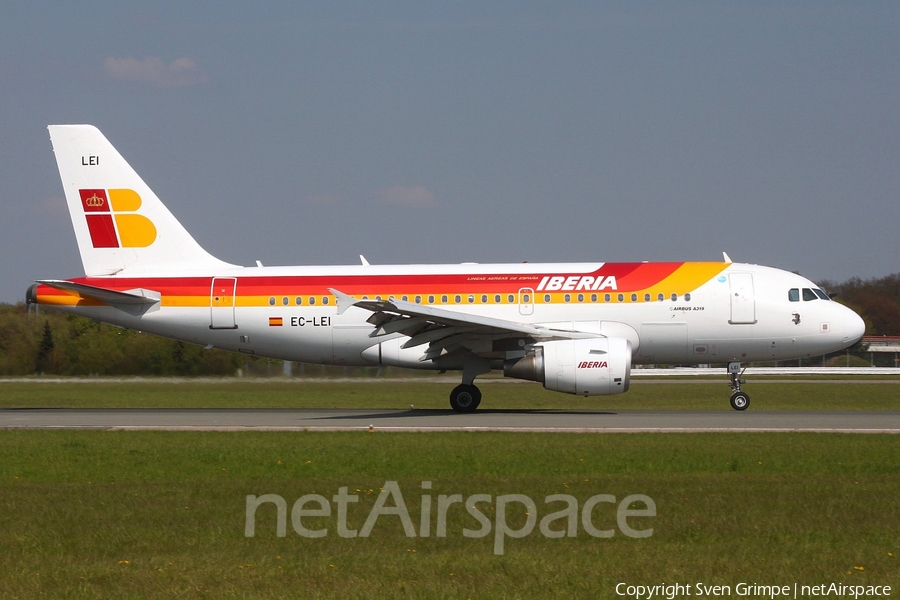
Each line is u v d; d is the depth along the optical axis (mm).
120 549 29969
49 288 83125
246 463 47062
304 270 82375
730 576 27062
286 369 124375
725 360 80000
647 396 106062
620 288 78375
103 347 128750
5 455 50844
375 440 55844
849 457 47625
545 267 80125
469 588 25891
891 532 31531
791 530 31875
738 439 55250
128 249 84375
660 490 38375
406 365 79312
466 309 78625
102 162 84750
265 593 25500
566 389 72375
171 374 126500
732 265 80375
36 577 27000
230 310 81562
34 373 130625
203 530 32406
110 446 54250
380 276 80750
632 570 27484
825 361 197125
